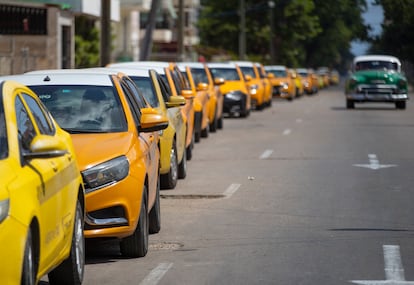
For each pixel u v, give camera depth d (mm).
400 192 19406
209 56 97250
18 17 44500
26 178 8961
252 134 35094
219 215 16734
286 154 27359
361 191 19562
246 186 20531
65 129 13648
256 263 12625
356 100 54031
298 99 75000
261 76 57406
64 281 10836
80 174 11492
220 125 37875
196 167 24266
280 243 14031
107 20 36906
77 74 14742
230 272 12070
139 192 12656
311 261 12719
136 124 14180
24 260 8562
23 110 9945
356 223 15750
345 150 28359
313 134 34844
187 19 119312
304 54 125938
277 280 11594
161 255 13242
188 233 14977
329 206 17594
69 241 10531
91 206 12250
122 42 81188
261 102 53094
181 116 21766
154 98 19750
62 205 10133
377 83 53375
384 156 26500
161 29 102188
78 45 54938
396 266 12391
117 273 12078
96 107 14023
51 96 14211
